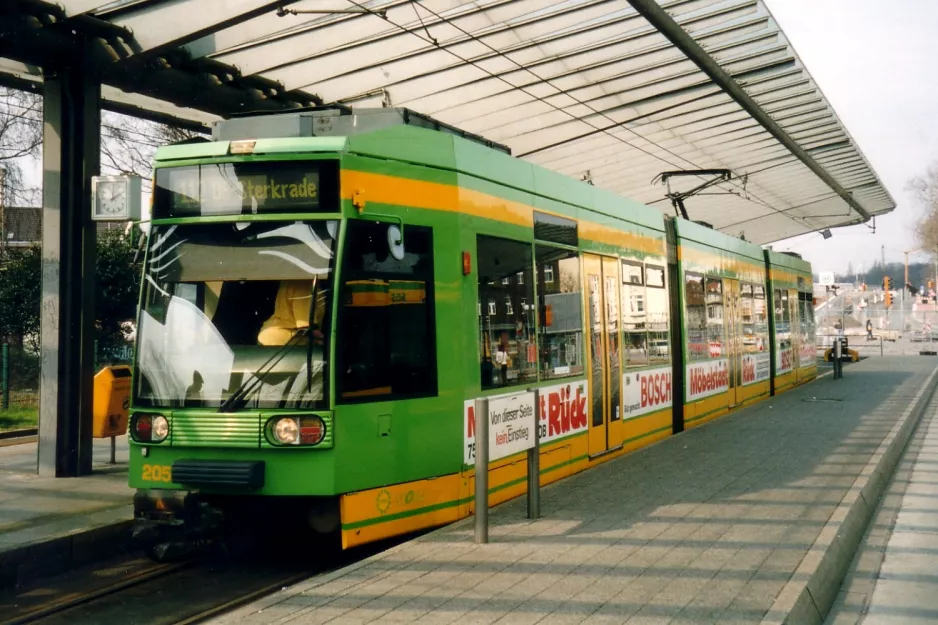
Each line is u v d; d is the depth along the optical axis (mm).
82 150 11102
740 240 20797
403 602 5727
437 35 13312
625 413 12477
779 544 7250
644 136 21734
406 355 7754
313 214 7328
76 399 11016
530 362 9609
